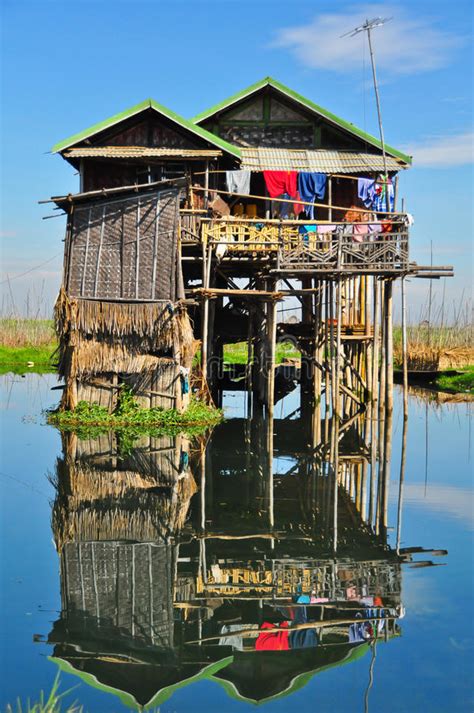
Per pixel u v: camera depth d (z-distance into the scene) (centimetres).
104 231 1881
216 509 1203
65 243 1905
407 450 1745
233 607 806
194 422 1877
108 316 1873
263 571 923
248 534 1076
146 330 1858
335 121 2152
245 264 2112
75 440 1720
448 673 675
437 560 968
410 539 1059
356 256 1864
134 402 1911
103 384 1922
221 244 1906
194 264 2169
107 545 1010
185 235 1938
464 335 3641
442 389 3172
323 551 1006
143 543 1023
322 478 1444
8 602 810
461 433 1995
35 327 4506
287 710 611
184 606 811
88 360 1894
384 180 2003
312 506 1233
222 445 1761
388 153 2155
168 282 1842
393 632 750
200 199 2030
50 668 672
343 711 609
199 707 616
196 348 1945
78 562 939
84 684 647
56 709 597
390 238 1962
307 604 823
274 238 1952
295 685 653
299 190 2012
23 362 4075
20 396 2725
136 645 719
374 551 1005
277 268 1875
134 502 1225
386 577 904
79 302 1886
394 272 1867
